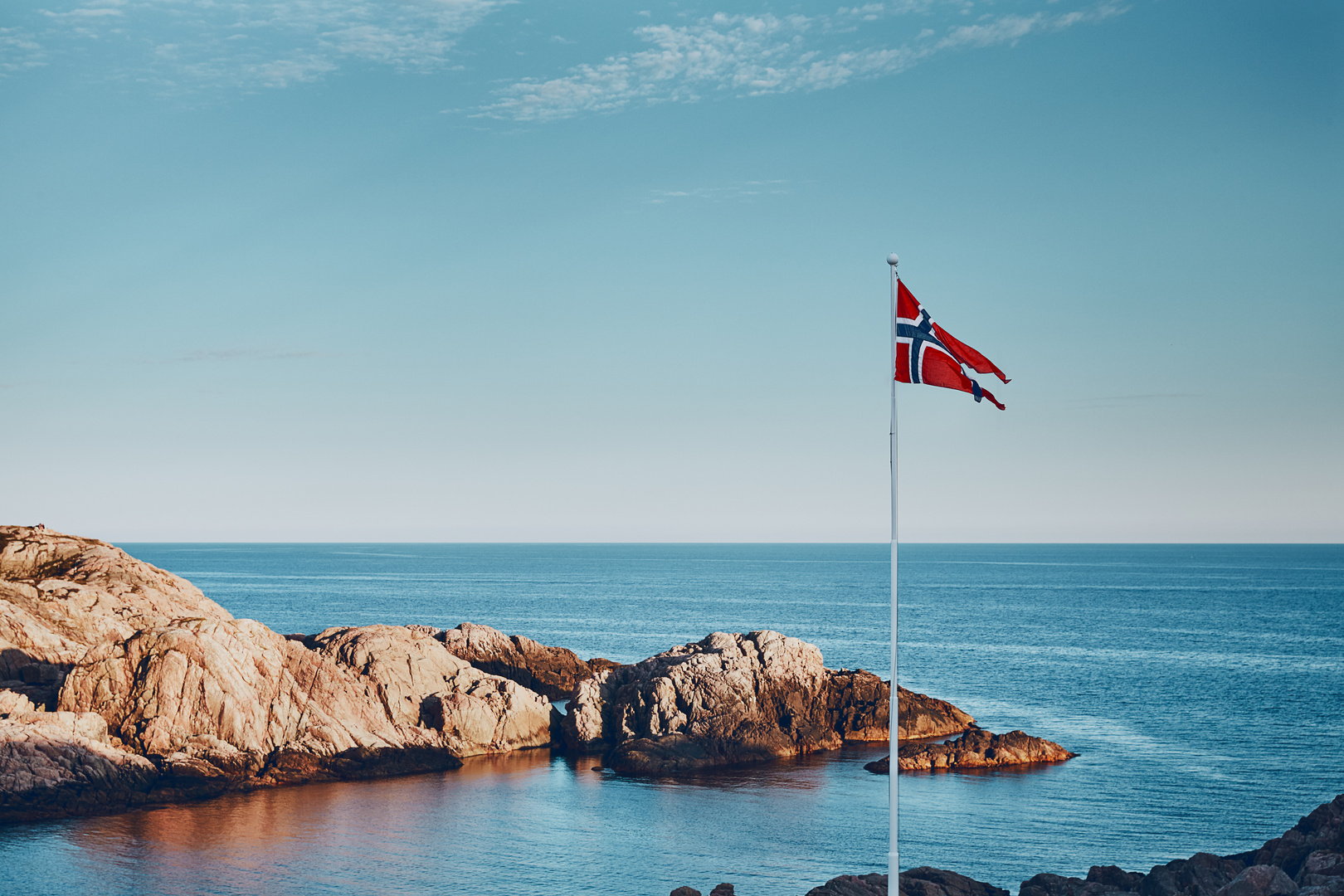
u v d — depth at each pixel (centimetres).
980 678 11869
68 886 4956
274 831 5912
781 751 8075
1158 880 4162
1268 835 5944
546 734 8575
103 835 5778
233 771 6981
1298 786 7044
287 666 7725
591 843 5769
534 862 5431
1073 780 7212
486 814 6356
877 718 8706
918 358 3216
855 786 7112
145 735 6969
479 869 5297
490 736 8262
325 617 18888
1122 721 9381
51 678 7575
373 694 8050
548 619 18825
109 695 7138
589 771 7600
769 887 5078
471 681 8612
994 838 5884
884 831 6016
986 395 3222
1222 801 6656
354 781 7212
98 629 8388
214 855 5472
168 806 6431
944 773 7425
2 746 6303
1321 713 9769
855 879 4338
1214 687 11262
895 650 3238
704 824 6159
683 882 5141
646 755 7594
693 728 8012
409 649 8581
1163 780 7194
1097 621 18875
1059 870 5359
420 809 6456
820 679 8881
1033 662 13162
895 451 3234
